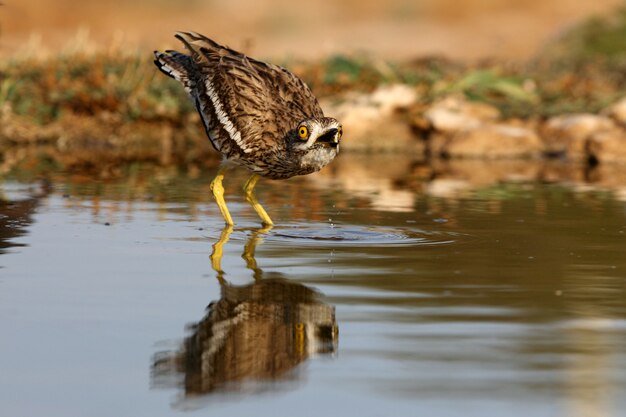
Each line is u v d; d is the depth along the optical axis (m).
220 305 9.41
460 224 13.48
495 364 7.75
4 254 11.42
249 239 12.49
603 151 21.11
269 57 29.56
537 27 44.28
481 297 9.66
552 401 7.04
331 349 8.12
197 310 9.25
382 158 21.72
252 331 8.64
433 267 10.89
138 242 12.20
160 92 24.08
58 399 7.17
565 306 9.35
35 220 13.54
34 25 43.41
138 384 7.47
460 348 8.12
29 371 7.67
